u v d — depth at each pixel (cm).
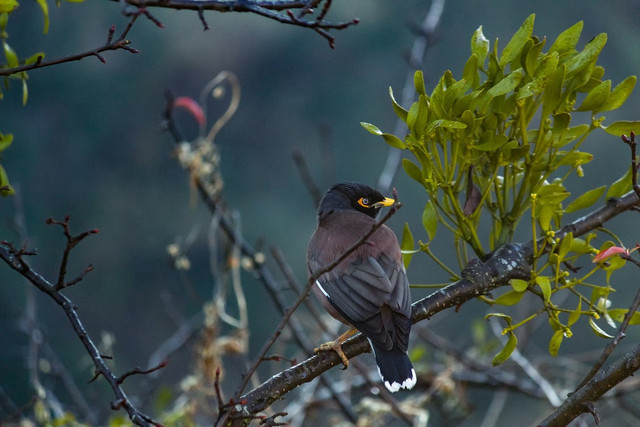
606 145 2481
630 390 938
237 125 2748
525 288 580
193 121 2731
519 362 937
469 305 2122
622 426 1250
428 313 630
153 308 2533
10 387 1836
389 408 884
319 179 2711
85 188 2595
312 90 2741
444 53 2594
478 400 1995
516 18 2606
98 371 505
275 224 2661
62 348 2311
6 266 2231
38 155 2586
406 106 1030
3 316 1827
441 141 587
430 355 1291
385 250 698
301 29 2756
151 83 2706
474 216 603
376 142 2689
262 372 1788
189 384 891
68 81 2620
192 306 2497
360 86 2716
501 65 582
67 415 835
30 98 2603
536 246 596
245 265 948
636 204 620
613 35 2552
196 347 934
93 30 2648
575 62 580
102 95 2661
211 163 946
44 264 2527
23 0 2552
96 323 2506
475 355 1033
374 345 627
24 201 2483
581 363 1130
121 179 2652
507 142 585
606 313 583
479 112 573
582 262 2089
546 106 582
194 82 2759
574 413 530
